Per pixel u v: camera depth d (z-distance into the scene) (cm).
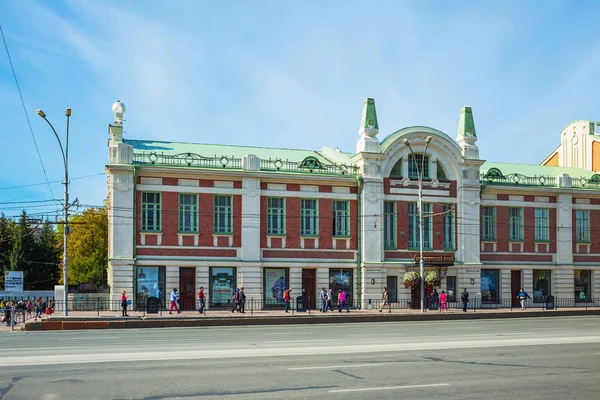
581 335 2692
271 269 4553
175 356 1834
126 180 4222
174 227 4325
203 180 4403
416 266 4794
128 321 3366
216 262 4381
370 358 1842
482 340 2414
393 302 4759
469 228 4969
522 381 1500
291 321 3662
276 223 4566
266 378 1484
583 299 5325
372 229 4716
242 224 4453
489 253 5062
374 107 4828
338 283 4672
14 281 5291
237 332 2916
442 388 1398
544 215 5278
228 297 4422
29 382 1414
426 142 4425
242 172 4431
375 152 4741
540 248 5228
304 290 4603
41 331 3117
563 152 6294
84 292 4300
